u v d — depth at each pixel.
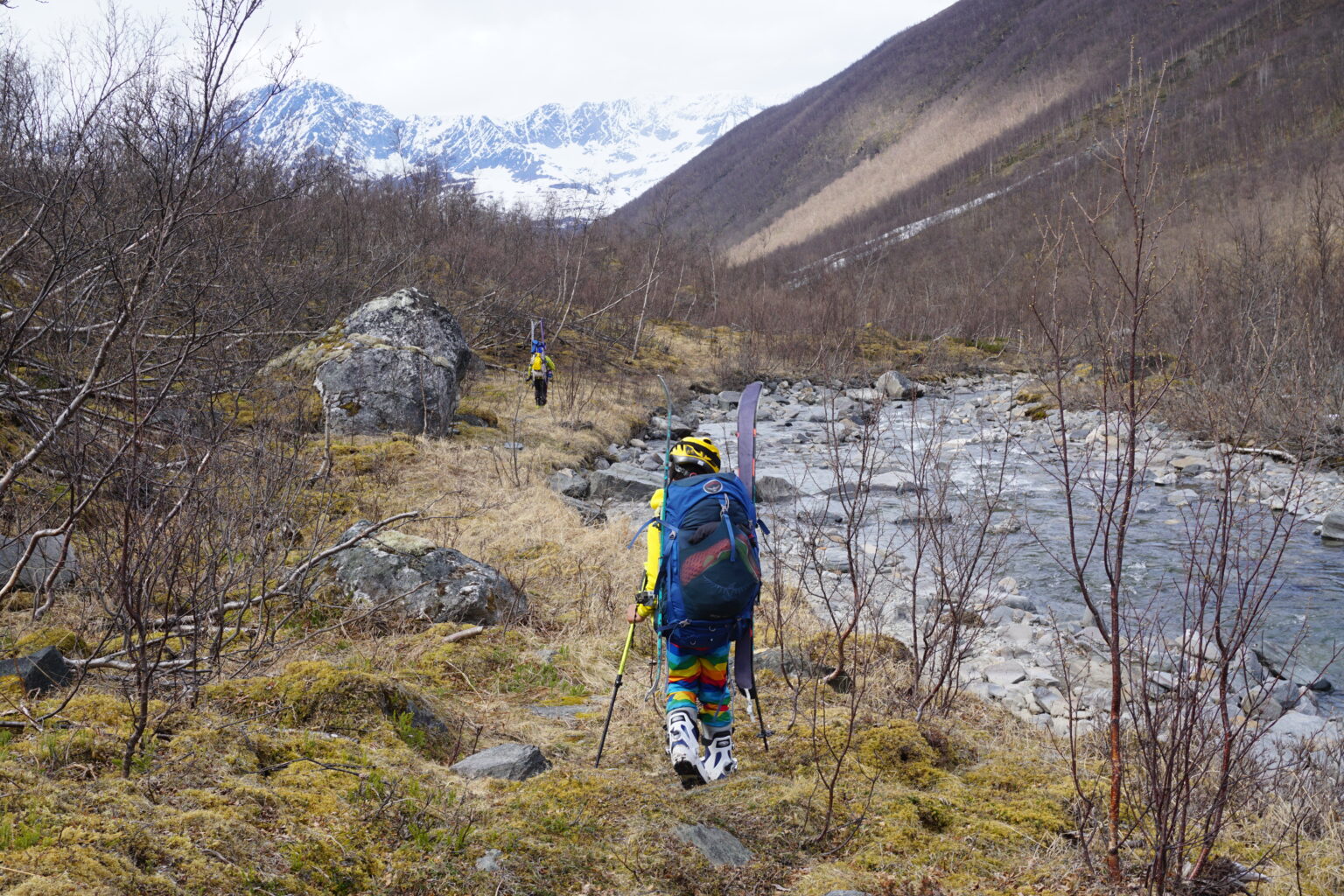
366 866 3.13
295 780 3.61
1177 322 15.48
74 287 7.32
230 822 3.09
